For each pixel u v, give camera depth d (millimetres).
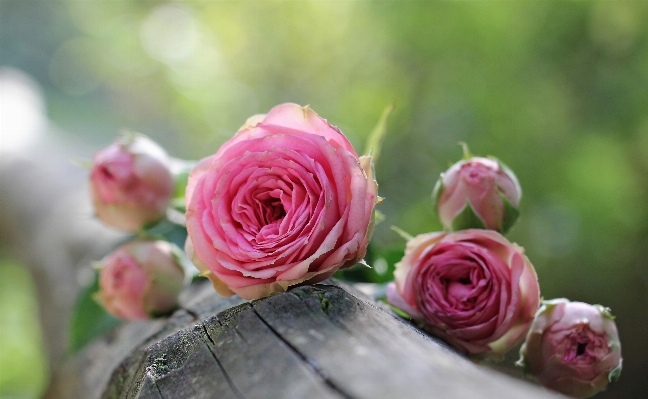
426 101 846
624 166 797
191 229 325
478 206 359
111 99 1419
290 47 959
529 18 803
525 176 796
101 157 412
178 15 1098
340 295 315
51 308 545
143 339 387
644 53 797
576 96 817
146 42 1114
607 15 786
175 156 1077
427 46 837
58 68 1611
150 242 395
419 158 836
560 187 796
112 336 444
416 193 816
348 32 919
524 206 789
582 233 787
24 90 936
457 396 270
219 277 324
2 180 688
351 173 316
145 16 1133
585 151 794
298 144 321
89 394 410
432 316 352
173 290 391
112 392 358
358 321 304
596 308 354
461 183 360
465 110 822
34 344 858
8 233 672
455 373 280
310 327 302
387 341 294
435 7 823
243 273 318
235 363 300
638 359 792
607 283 802
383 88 867
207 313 377
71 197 621
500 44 808
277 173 320
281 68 971
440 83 842
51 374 516
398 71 874
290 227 317
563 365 350
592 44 807
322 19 936
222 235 323
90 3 1298
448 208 364
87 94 1505
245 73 992
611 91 801
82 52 1376
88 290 440
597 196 782
